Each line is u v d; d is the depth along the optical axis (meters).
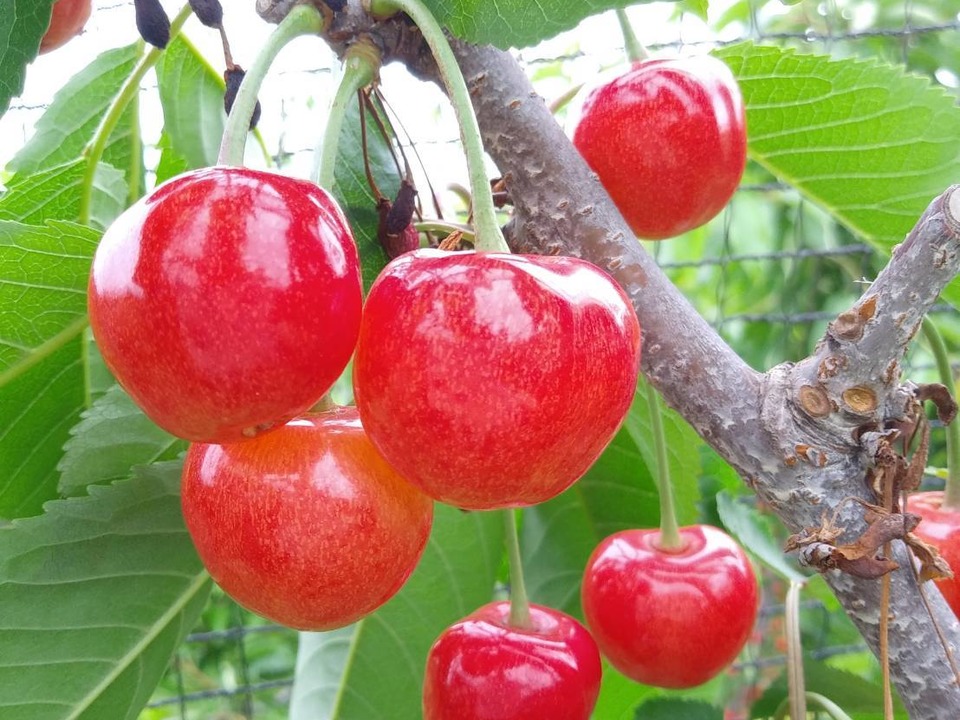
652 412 0.20
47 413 0.18
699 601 0.19
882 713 0.21
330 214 0.12
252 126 0.15
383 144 0.18
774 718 0.21
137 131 0.22
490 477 0.12
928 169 0.20
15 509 0.19
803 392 0.13
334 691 0.22
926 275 0.13
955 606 0.17
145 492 0.17
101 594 0.17
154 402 0.12
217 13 0.14
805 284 0.47
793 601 0.20
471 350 0.11
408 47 0.15
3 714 0.16
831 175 0.20
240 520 0.13
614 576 0.19
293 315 0.11
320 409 0.14
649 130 0.17
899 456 0.13
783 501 0.14
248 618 0.44
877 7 0.45
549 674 0.17
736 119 0.17
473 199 0.13
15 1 0.14
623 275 0.15
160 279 0.11
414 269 0.12
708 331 0.15
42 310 0.17
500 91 0.15
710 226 0.49
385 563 0.13
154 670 0.17
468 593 0.23
